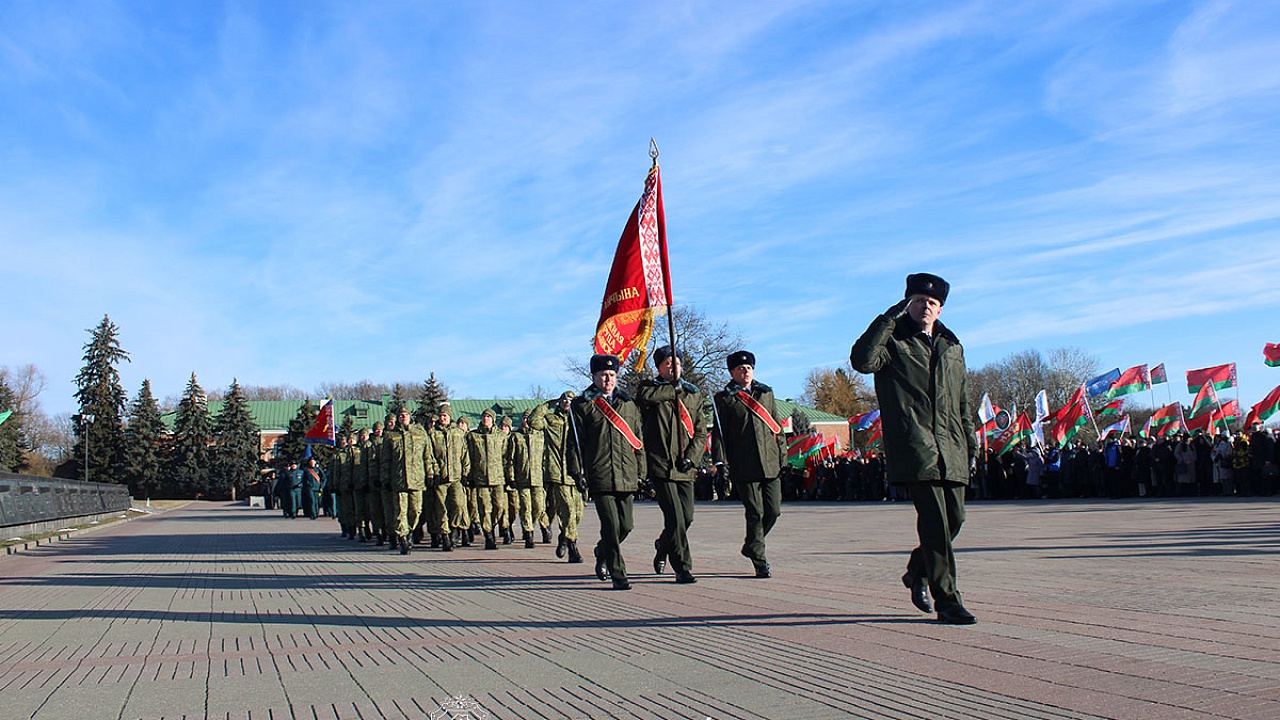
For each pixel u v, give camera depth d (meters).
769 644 6.05
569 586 10.02
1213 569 9.23
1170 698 4.38
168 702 5.07
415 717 4.60
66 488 28.14
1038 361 101.75
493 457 16.17
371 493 18.45
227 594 10.23
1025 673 4.98
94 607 9.36
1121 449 28.67
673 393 9.96
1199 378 31.50
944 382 6.66
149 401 88.31
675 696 4.78
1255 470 25.36
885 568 10.39
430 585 10.54
